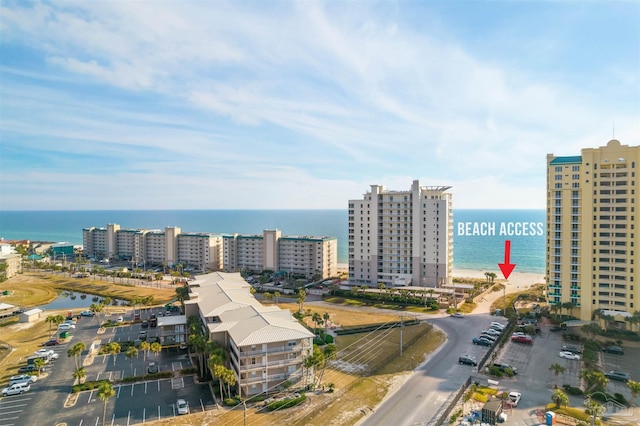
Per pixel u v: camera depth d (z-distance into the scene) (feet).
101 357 311.47
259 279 607.78
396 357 303.89
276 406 225.76
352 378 266.36
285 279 641.40
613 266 369.09
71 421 215.92
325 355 265.34
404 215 545.85
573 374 271.69
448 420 211.41
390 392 246.27
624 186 363.15
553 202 399.03
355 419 214.28
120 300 518.37
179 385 258.98
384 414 219.61
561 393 221.46
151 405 232.32
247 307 299.99
